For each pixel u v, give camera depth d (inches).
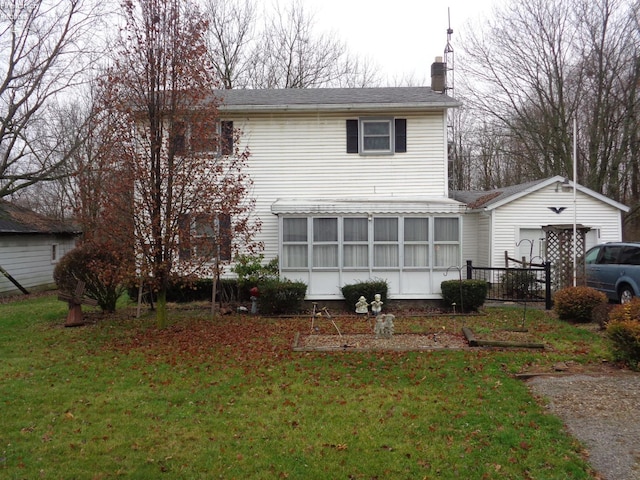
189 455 183.2
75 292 448.5
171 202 394.6
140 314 508.7
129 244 389.7
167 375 287.6
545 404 228.8
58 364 316.5
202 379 278.5
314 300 531.5
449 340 365.7
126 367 306.7
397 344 353.4
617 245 533.0
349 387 260.4
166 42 391.2
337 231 531.5
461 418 214.4
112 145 389.1
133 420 218.1
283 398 244.4
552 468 169.6
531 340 358.9
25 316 503.5
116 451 187.5
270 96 667.4
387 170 620.4
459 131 1539.1
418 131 621.3
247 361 315.6
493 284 652.7
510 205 699.4
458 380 268.7
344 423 211.3
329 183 622.2
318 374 284.5
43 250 932.0
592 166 995.9
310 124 621.9
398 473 168.2
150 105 387.9
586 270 553.6
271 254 617.3
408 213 529.7
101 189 397.4
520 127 1056.2
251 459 179.5
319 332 407.8
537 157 1107.3
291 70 1318.9
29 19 749.9
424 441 192.4
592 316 420.5
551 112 1044.5
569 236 553.6
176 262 409.4
